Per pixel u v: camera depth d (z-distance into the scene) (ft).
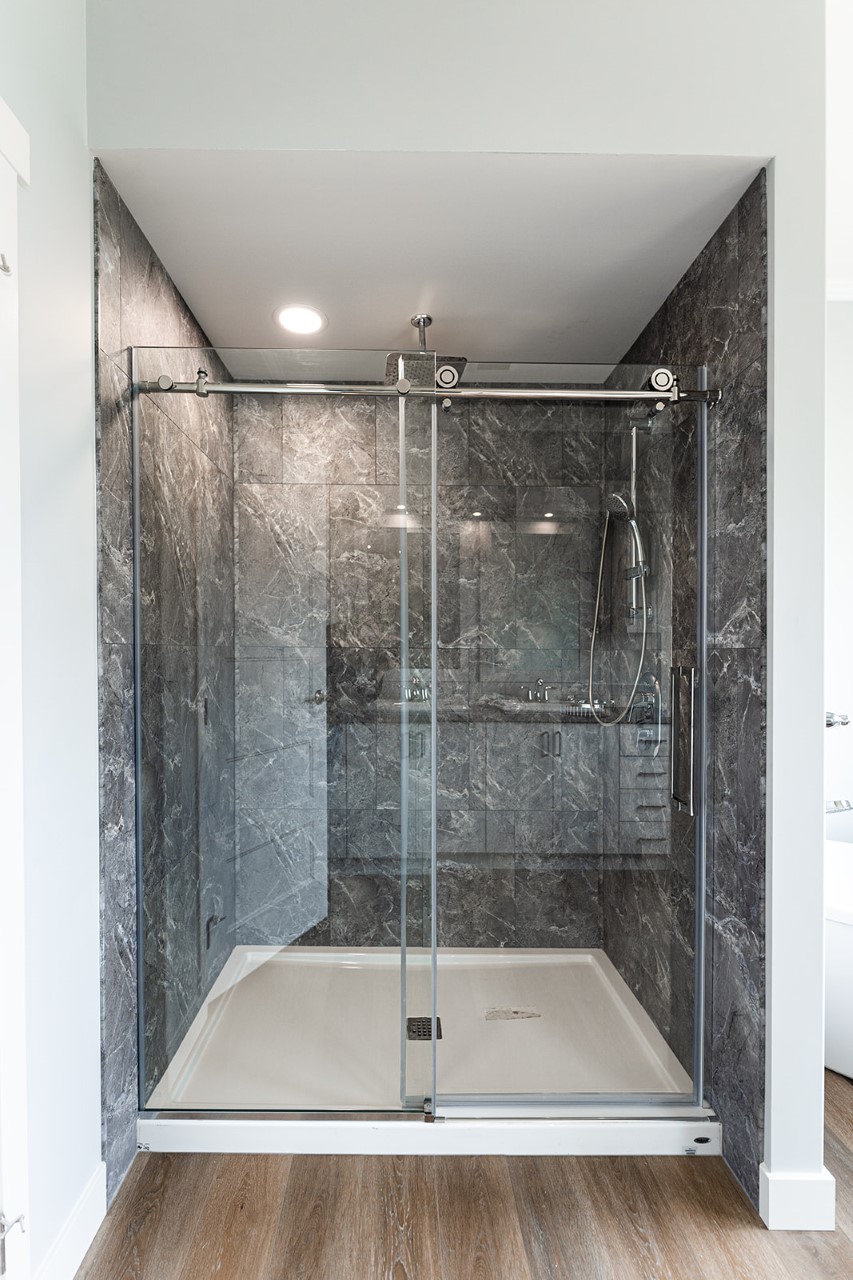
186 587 6.78
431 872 6.90
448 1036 6.98
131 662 6.56
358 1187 6.08
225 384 6.68
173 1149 6.48
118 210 6.16
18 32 4.59
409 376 6.77
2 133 4.18
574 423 6.94
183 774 6.86
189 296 7.91
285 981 6.88
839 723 10.14
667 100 5.74
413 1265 5.32
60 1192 5.07
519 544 6.98
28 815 4.68
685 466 6.98
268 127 5.65
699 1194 6.06
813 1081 5.72
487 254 7.13
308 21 5.70
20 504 4.48
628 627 7.13
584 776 7.09
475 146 5.69
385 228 6.67
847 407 10.68
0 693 4.19
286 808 6.91
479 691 7.07
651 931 7.13
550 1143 6.50
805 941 5.73
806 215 5.73
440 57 5.72
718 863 6.60
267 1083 6.75
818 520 5.74
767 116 5.74
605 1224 5.72
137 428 6.53
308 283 7.66
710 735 6.77
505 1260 5.38
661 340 8.19
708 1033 6.77
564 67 5.74
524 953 7.09
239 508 6.78
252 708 6.89
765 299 5.86
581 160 5.77
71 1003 5.25
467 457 6.91
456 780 7.09
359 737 6.91
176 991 6.87
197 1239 5.54
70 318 5.33
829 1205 5.69
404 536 6.86
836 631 10.68
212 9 5.66
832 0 5.88
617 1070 6.95
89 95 5.61
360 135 5.66
